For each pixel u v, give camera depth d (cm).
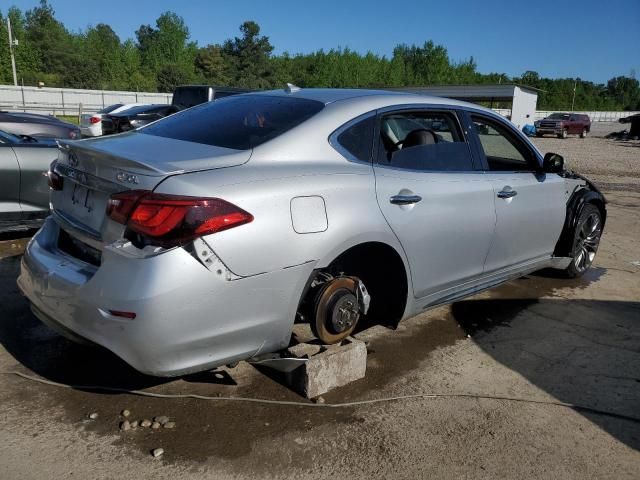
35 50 6619
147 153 272
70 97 4406
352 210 290
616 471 256
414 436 275
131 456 250
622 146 2839
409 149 340
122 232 248
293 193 268
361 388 316
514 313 443
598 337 403
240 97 364
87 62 6575
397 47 9275
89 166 274
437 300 360
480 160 387
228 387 309
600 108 10006
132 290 235
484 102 3841
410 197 321
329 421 283
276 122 305
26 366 322
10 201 525
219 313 248
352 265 341
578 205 480
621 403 314
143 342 237
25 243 564
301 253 268
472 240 367
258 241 253
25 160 525
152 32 8481
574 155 2145
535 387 328
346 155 306
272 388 310
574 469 256
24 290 302
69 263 276
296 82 7812
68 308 261
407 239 321
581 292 498
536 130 3619
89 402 289
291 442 265
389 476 246
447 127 374
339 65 7812
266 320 263
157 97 4866
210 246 241
